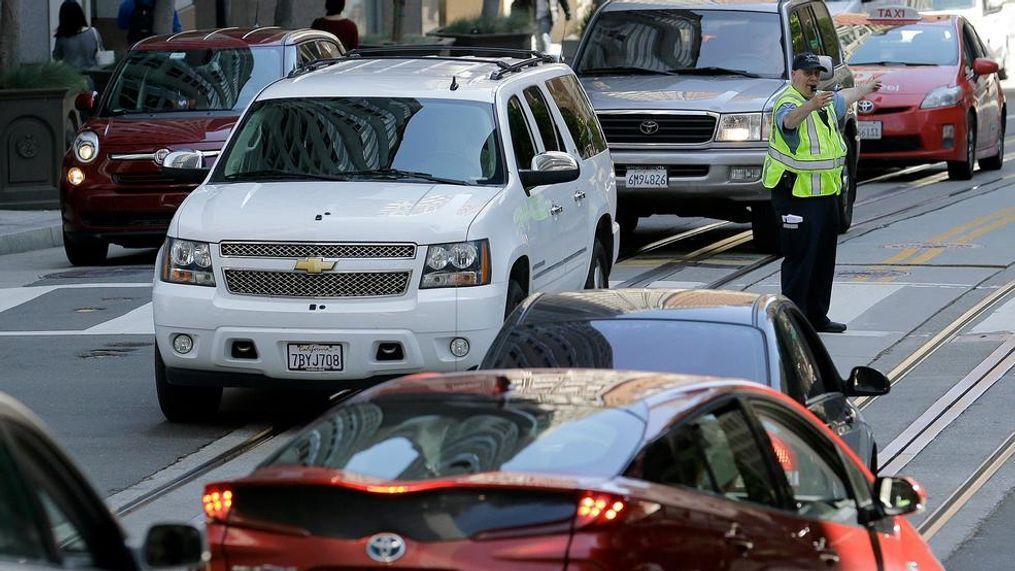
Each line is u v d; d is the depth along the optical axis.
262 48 56.31
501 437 15.47
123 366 39.66
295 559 14.59
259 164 34.94
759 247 55.66
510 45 101.00
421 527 14.33
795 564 16.09
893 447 31.33
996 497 28.02
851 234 58.56
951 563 24.45
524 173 34.50
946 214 63.31
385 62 38.66
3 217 63.19
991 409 34.09
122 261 57.22
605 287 41.56
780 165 41.75
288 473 15.05
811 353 25.45
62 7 78.94
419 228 31.73
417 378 17.78
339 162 34.56
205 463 30.56
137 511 27.39
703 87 54.88
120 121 54.53
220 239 32.03
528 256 34.03
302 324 31.45
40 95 65.12
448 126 35.00
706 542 14.80
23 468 12.13
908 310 44.75
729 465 16.11
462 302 31.55
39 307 47.53
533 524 14.15
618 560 14.05
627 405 15.95
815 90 42.31
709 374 22.61
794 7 58.44
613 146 53.91
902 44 77.12
